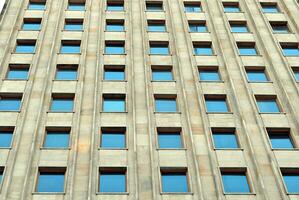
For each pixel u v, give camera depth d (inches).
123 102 1380.4
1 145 1213.7
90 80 1424.7
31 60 1498.5
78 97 1355.8
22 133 1222.9
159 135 1267.2
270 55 1539.1
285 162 1178.0
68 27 1699.1
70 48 1590.8
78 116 1283.2
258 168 1143.0
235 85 1422.2
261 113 1321.4
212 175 1137.4
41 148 1189.7
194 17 1750.7
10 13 1707.7
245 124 1274.6
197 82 1429.6
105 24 1711.4
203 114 1309.1
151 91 1397.6
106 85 1418.6
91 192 1090.7
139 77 1441.9
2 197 1058.7
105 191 1114.7
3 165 1140.5
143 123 1274.6
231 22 1733.5
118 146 1230.9
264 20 1711.4
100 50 1565.0
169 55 1547.7
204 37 1646.2
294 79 1425.9
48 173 1147.9
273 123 1293.1
